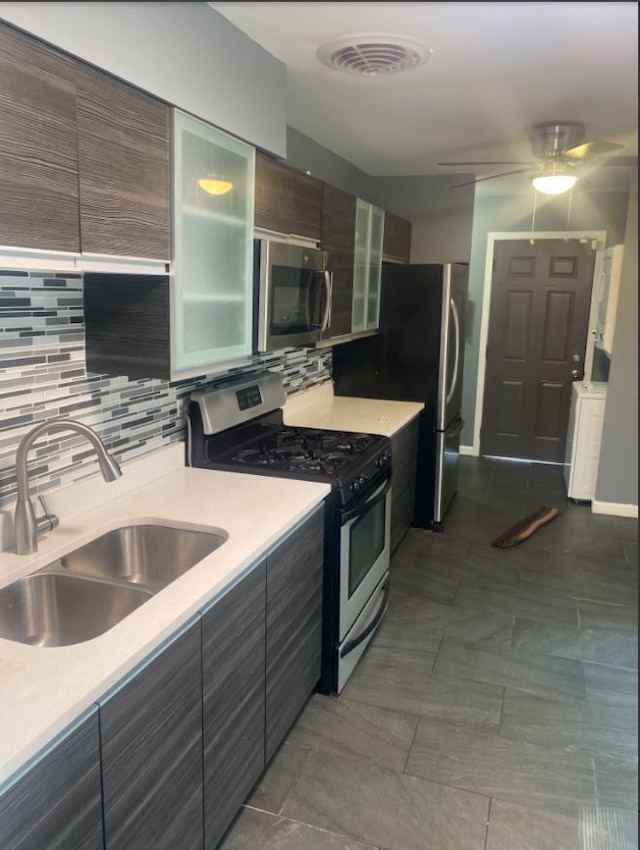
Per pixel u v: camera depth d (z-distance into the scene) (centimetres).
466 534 414
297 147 354
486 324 595
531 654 281
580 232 558
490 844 185
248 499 217
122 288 188
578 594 336
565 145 355
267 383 297
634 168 430
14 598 159
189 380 255
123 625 137
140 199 164
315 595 232
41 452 186
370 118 324
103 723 121
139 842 137
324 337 306
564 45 224
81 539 182
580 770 214
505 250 580
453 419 441
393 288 400
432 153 409
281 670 207
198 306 196
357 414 369
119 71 151
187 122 180
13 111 122
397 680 261
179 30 174
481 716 240
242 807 197
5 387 172
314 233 286
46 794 108
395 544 372
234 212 211
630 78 259
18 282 172
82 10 138
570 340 575
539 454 600
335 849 183
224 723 171
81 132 141
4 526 172
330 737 228
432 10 195
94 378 203
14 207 125
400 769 213
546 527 429
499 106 302
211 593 155
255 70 220
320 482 236
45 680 118
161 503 212
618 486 453
